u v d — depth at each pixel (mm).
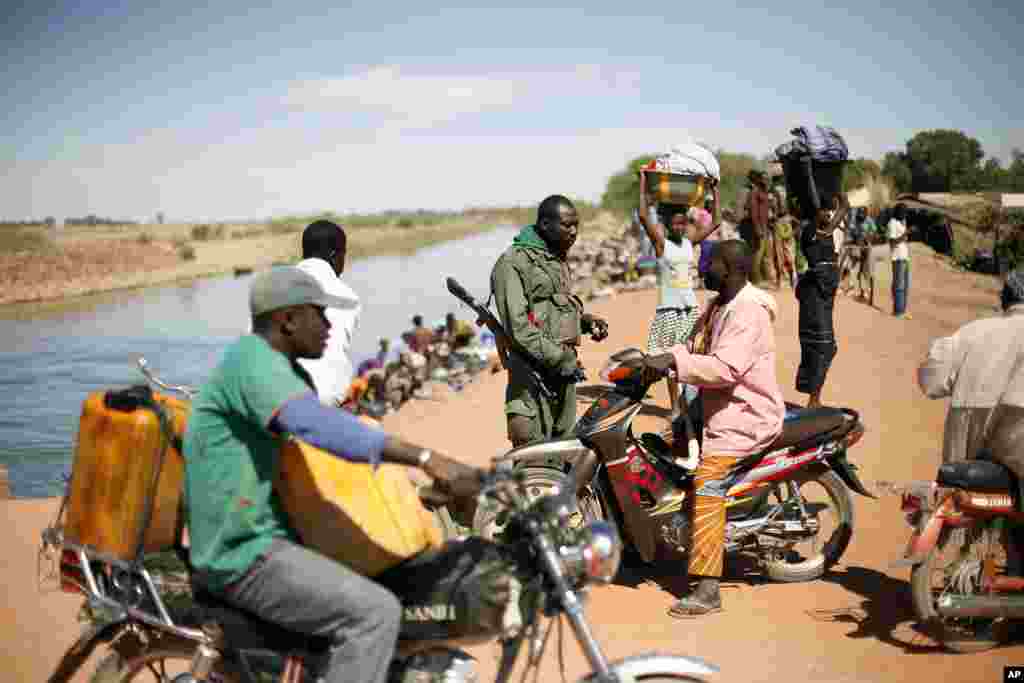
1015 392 4152
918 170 56344
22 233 54625
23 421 14734
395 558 3029
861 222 21281
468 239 102312
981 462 4262
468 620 2957
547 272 5898
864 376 10523
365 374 13336
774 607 4941
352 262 62812
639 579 5445
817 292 8312
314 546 3020
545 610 2949
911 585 4359
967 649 4359
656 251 8656
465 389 12383
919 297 21406
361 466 3115
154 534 3139
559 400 6062
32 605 5258
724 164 44781
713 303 5055
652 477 5086
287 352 3100
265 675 3137
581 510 5227
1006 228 29156
